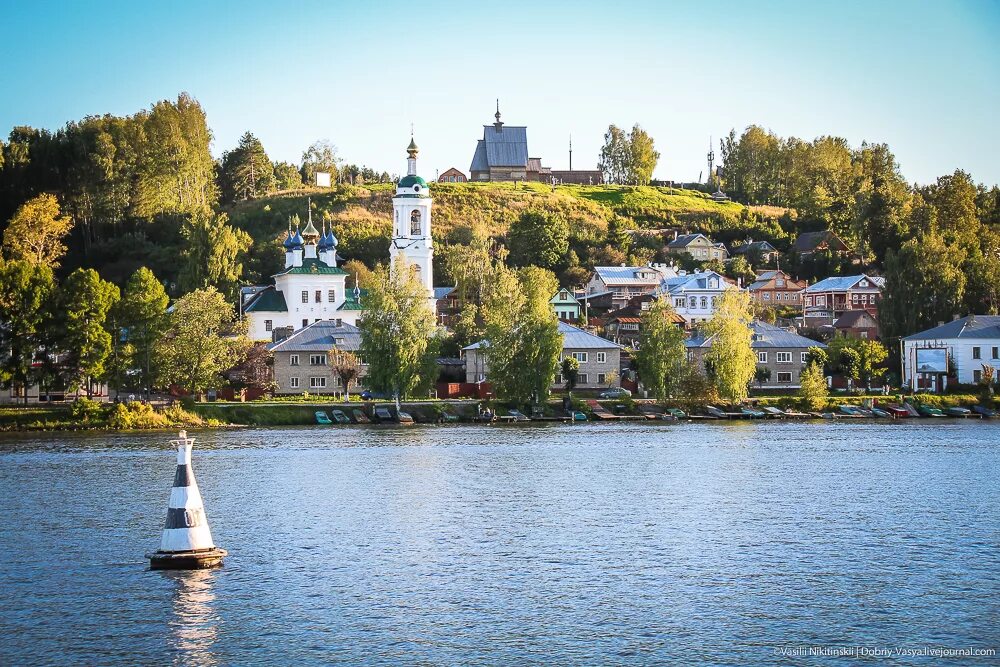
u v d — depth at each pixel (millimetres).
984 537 74062
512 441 142375
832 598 58906
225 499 91938
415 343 173500
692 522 80062
